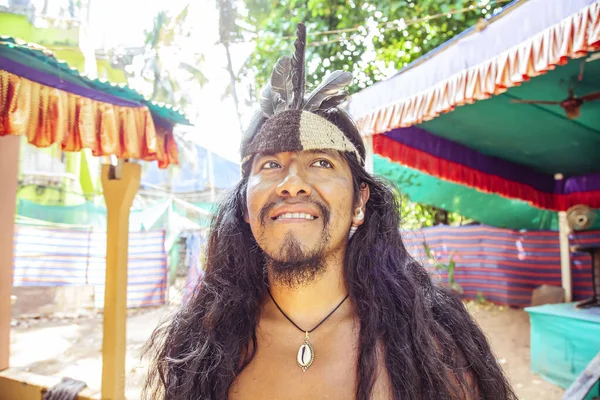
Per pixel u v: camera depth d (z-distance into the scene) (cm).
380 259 139
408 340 122
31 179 913
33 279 866
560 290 694
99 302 919
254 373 121
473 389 123
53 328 760
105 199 317
